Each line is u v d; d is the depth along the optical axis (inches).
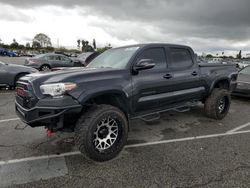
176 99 181.6
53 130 123.6
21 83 134.6
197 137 172.6
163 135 176.2
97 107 131.2
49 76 126.9
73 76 124.6
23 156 137.3
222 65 227.9
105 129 131.5
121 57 163.3
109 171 122.1
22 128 183.9
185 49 194.1
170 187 108.5
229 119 223.5
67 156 138.3
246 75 331.9
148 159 136.0
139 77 152.3
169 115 232.2
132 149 149.9
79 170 122.7
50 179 113.8
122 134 137.3
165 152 145.7
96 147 128.3
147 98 158.7
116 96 142.1
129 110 149.5
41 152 142.9
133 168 125.4
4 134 170.9
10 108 245.8
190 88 193.2
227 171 122.6
